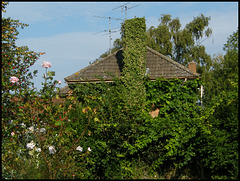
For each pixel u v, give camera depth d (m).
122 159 7.59
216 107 8.14
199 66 29.98
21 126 6.72
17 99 6.92
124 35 12.73
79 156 7.23
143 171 7.38
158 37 31.53
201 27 32.31
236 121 7.21
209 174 7.43
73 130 7.10
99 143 7.38
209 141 7.31
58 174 6.22
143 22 12.57
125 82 11.62
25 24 9.35
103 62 14.77
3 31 8.61
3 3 8.52
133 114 7.87
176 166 7.45
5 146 6.25
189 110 9.00
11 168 6.00
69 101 6.96
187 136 7.49
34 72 7.43
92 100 7.90
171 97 9.51
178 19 33.25
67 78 13.90
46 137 6.50
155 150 7.62
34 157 6.25
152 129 7.60
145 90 10.10
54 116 6.75
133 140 7.63
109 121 7.59
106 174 7.33
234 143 6.92
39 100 6.77
